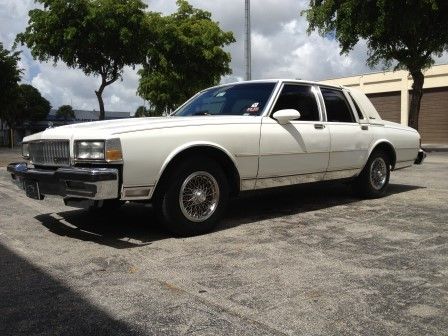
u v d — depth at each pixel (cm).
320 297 309
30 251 424
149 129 435
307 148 560
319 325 269
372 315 282
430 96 2939
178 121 465
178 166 452
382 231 483
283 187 555
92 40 1756
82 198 434
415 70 1961
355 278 344
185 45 2519
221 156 488
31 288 332
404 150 731
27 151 525
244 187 511
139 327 269
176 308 294
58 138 455
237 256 399
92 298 312
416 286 328
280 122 531
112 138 414
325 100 612
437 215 561
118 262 387
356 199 677
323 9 1866
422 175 984
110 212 596
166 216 452
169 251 416
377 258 391
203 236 467
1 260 398
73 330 267
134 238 463
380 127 686
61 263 388
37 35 1780
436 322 273
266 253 407
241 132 495
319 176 594
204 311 289
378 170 686
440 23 1831
